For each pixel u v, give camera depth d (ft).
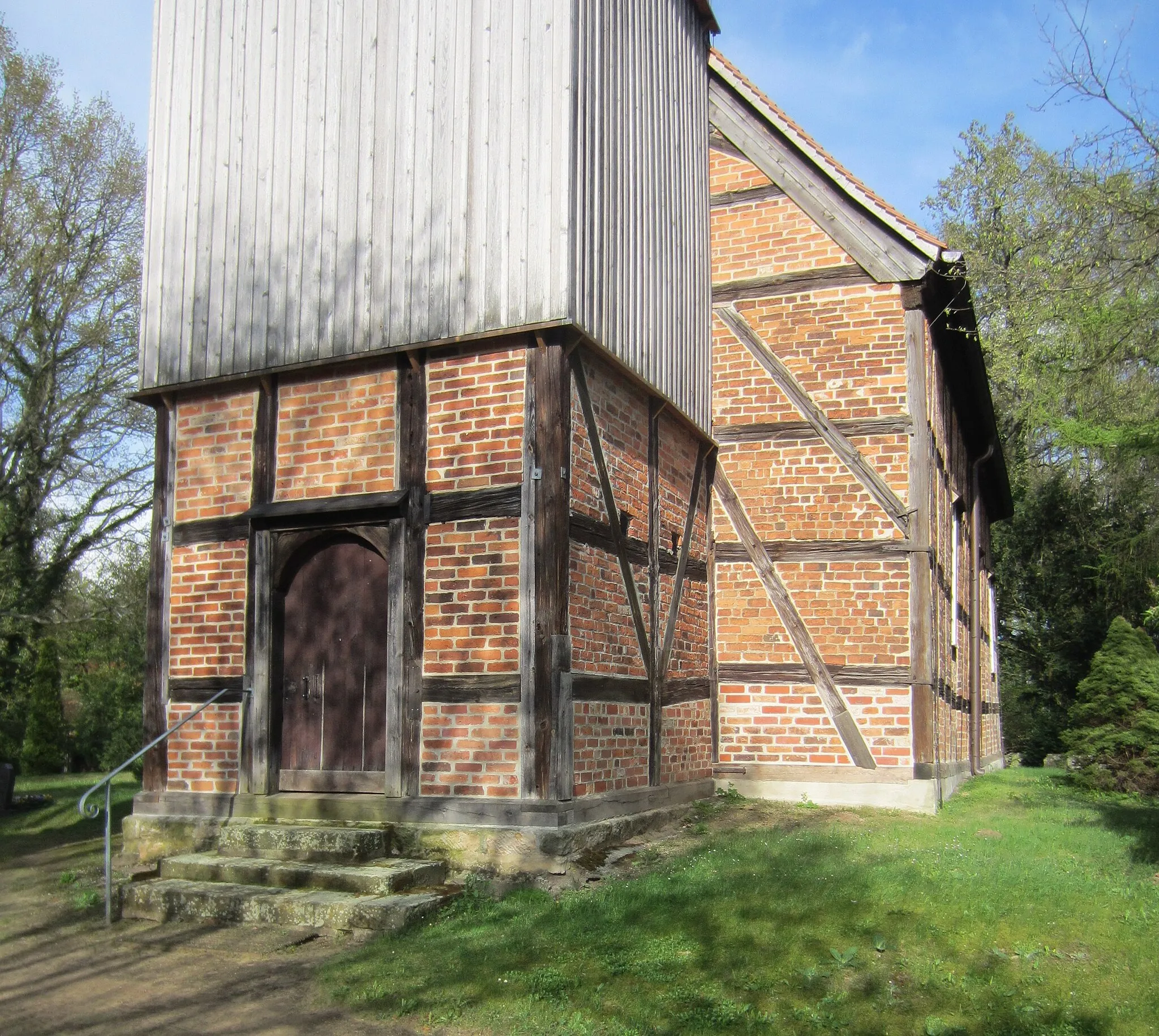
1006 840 28.43
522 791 24.17
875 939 18.53
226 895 22.33
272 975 18.88
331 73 29.35
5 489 64.28
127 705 76.79
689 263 35.65
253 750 27.61
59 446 65.46
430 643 25.62
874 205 36.58
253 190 30.07
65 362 66.44
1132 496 62.95
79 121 66.59
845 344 36.65
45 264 64.39
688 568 34.30
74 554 66.69
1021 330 33.37
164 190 31.73
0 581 64.64
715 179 38.91
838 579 35.73
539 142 26.09
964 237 76.95
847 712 35.09
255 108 30.48
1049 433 73.56
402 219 27.50
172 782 28.81
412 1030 15.94
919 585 35.04
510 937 19.62
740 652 36.24
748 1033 15.26
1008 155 77.82
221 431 29.68
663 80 33.94
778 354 37.24
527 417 25.38
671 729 31.73
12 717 69.87
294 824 25.90
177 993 18.08
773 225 37.91
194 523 29.71
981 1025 15.30
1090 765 45.47
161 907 22.89
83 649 77.05
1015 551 85.61
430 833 24.61
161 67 32.40
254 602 28.25
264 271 29.45
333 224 28.55
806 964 17.74
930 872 23.41
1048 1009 15.76
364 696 27.02
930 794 34.06
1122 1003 16.01
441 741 25.16
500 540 25.21
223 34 31.42
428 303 26.78
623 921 20.21
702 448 36.40
